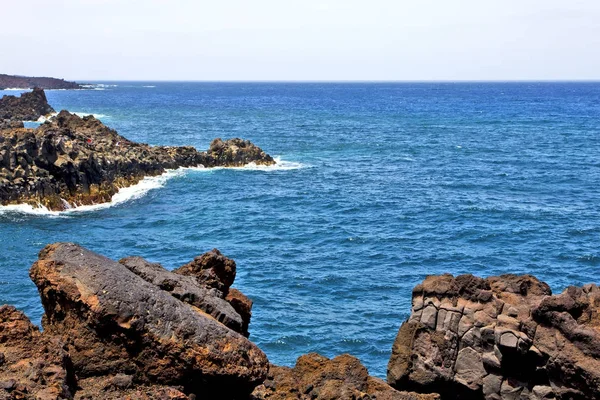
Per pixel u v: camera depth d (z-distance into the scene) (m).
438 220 51.41
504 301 17.53
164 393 10.88
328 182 69.75
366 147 101.69
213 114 175.75
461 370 17.19
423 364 17.55
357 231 48.00
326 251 42.69
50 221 51.56
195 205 58.03
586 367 14.77
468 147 101.12
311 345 28.20
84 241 45.59
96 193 59.41
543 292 17.89
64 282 11.91
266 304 32.78
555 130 129.25
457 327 17.48
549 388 15.66
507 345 16.08
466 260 40.72
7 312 11.46
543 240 45.34
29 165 57.09
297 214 54.12
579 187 66.19
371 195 61.88
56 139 60.69
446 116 171.88
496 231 47.62
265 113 181.88
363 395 13.59
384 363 26.73
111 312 11.50
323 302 33.28
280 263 39.84
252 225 50.19
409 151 96.62
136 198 61.38
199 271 15.75
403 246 43.81
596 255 41.72
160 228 49.66
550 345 15.55
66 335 11.79
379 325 30.36
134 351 11.55
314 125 141.38
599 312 15.77
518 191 64.12
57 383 10.19
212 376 11.27
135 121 147.88
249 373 11.43
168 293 12.47
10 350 10.87
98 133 92.19
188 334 11.48
